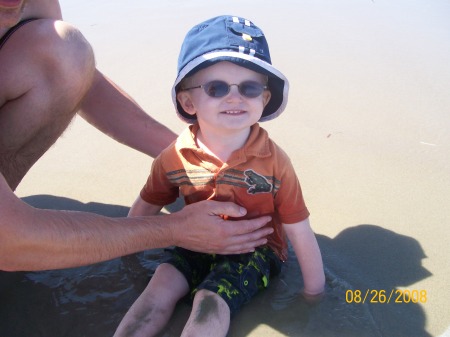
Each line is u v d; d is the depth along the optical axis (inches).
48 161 53.2
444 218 43.6
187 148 36.7
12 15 36.1
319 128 56.2
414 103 60.4
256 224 36.0
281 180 36.1
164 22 86.1
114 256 34.0
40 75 38.8
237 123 34.8
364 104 60.5
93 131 57.9
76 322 35.8
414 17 85.9
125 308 36.7
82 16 90.7
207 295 34.1
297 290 37.9
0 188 30.4
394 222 43.4
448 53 72.3
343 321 35.2
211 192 37.0
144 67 70.9
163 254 41.4
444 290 37.2
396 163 50.3
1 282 39.1
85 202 47.1
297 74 67.5
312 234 37.3
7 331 35.2
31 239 30.6
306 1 94.4
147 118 48.5
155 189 40.1
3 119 39.4
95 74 46.9
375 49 74.3
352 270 39.2
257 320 35.6
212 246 35.7
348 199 46.1
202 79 35.3
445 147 52.4
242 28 35.2
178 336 34.3
